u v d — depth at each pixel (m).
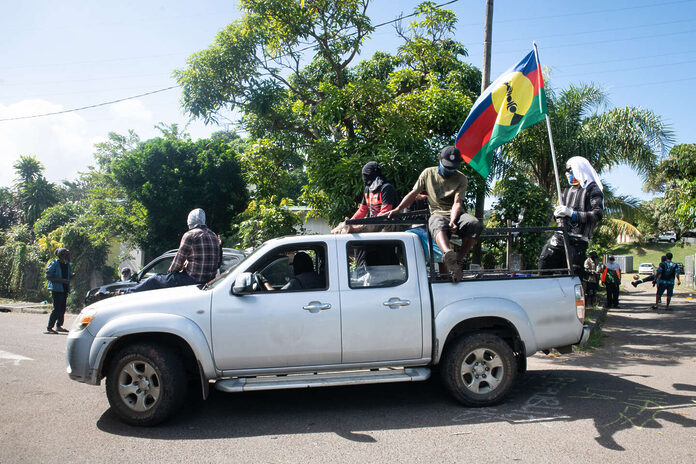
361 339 4.60
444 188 5.48
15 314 14.09
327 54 12.47
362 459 3.66
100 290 8.38
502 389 4.83
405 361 4.73
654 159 13.46
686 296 19.94
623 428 4.25
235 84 12.55
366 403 5.07
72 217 22.58
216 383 4.45
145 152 14.87
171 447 3.95
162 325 4.36
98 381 4.43
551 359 7.21
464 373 4.82
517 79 6.95
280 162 13.53
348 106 10.67
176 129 17.81
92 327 4.44
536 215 10.91
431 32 12.16
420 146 10.41
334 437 4.12
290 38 12.09
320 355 4.56
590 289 13.41
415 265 4.86
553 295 5.05
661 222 35.69
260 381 4.50
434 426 4.34
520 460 3.61
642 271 37.31
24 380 6.17
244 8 11.78
